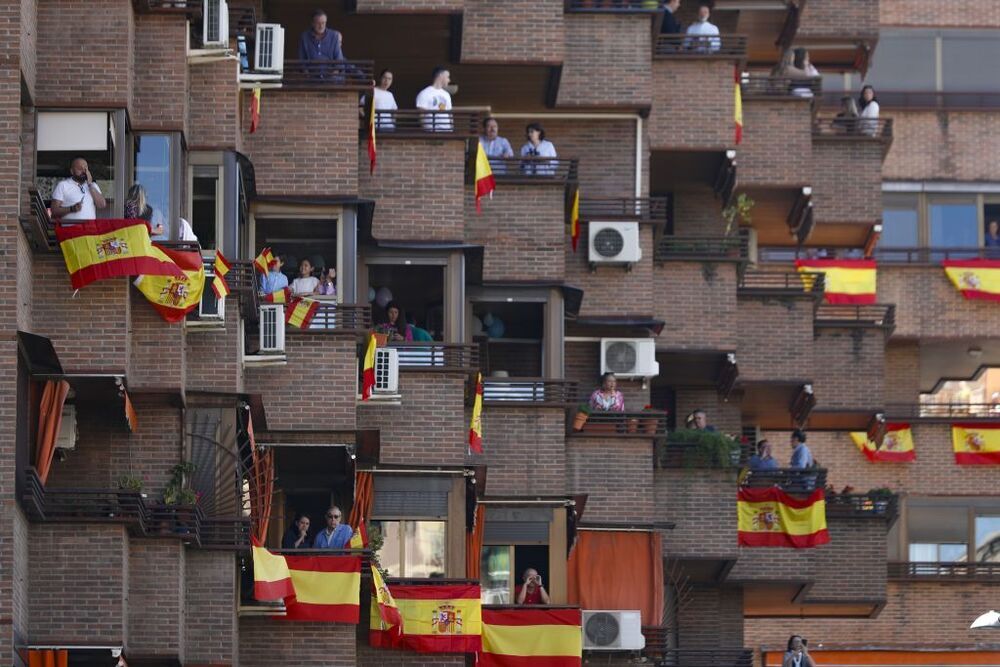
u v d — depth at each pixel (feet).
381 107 474.90
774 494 522.06
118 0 409.69
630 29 511.40
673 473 507.30
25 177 401.49
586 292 503.61
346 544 436.76
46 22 407.44
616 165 510.58
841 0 588.91
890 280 603.67
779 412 561.84
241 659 429.38
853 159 578.66
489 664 459.32
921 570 602.85
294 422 447.83
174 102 418.51
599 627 479.82
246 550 414.41
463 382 465.88
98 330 399.85
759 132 554.05
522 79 502.79
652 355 502.79
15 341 383.65
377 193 473.26
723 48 528.22
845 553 543.80
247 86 449.89
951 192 630.74
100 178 406.21
